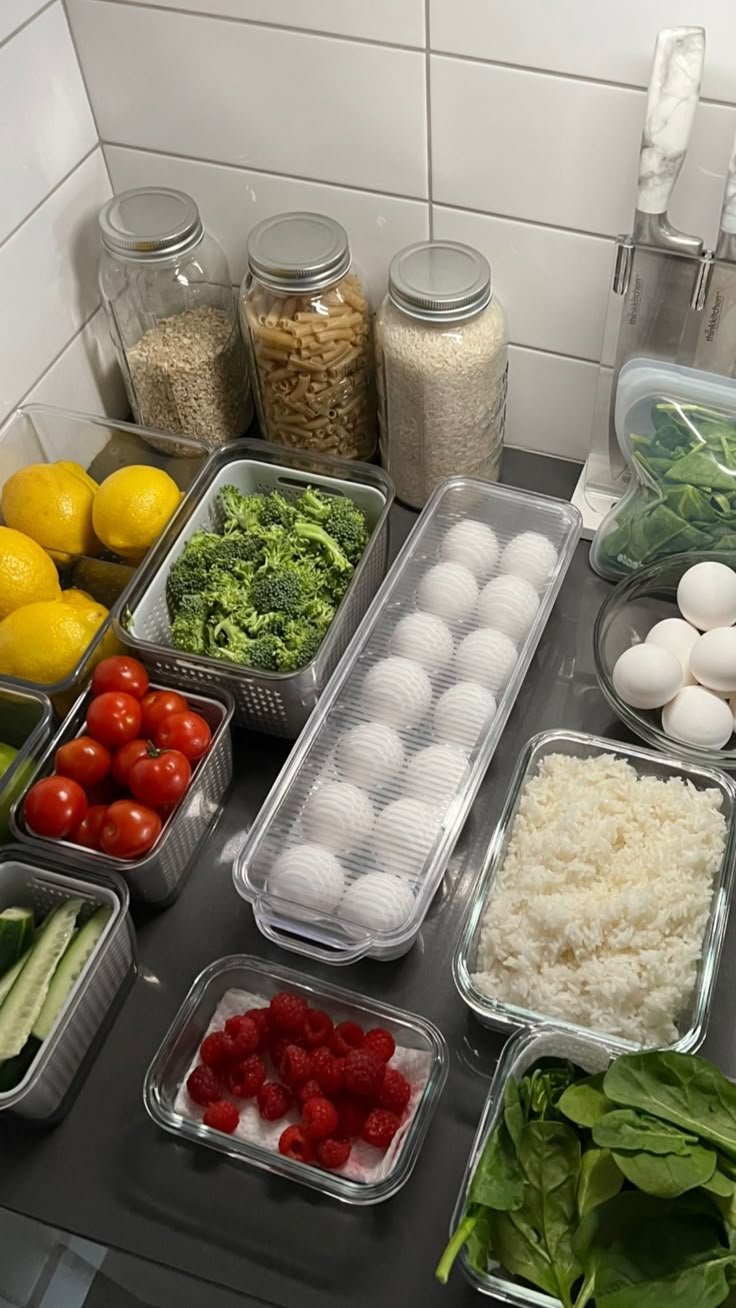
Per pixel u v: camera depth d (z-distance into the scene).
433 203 1.08
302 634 1.01
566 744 0.99
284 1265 0.81
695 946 0.86
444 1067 0.85
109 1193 0.85
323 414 1.14
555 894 0.88
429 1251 0.81
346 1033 0.86
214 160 1.13
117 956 0.91
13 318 1.11
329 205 1.13
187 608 1.03
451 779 0.96
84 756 0.94
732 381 1.00
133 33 1.05
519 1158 0.75
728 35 0.87
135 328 1.17
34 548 1.06
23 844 0.93
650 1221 0.72
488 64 0.96
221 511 1.13
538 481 1.23
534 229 1.06
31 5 1.01
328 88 1.03
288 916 0.90
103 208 1.12
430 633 1.03
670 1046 0.82
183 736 0.95
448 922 0.96
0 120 1.02
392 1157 0.82
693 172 0.97
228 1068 0.86
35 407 1.16
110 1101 0.89
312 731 1.00
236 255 1.22
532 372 1.17
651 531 1.06
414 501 1.21
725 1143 0.72
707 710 0.96
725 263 0.96
